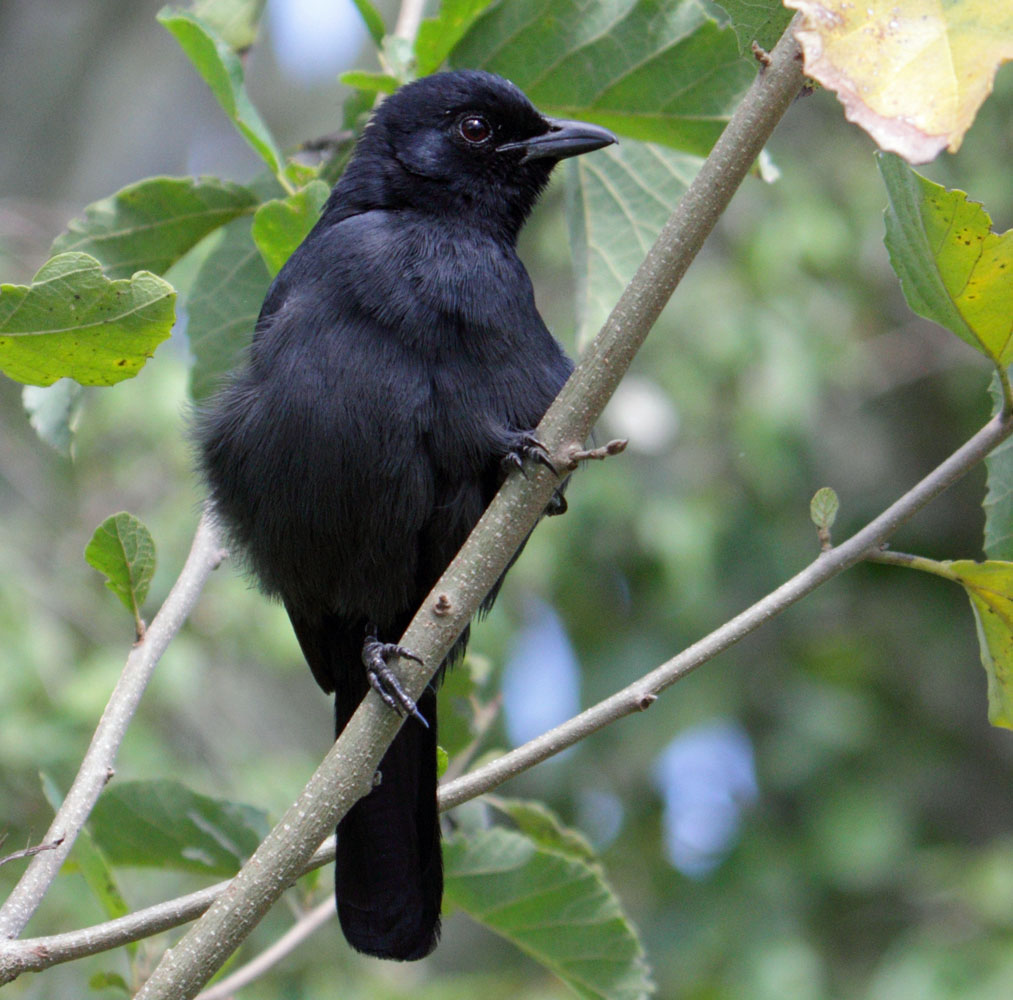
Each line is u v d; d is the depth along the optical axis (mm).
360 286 6547
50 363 5117
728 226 17250
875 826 17016
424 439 6484
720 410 16500
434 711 6523
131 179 22125
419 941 6363
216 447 6742
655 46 7723
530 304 6848
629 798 18547
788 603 5375
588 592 17688
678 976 16859
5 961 4859
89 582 15906
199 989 4719
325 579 6918
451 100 7391
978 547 18484
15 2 20984
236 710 17328
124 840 7051
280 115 24062
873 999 14961
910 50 3623
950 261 5102
